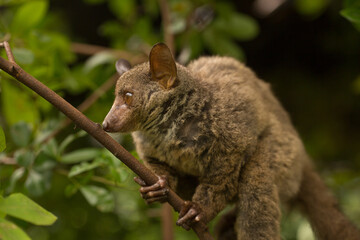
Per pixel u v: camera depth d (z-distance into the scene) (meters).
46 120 10.73
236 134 7.52
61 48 11.51
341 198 12.88
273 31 17.31
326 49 17.53
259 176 7.81
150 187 6.82
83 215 13.68
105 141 6.32
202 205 7.54
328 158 17.36
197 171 8.01
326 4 15.75
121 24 15.70
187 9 12.90
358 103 17.67
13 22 9.98
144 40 13.12
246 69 9.23
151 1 13.41
